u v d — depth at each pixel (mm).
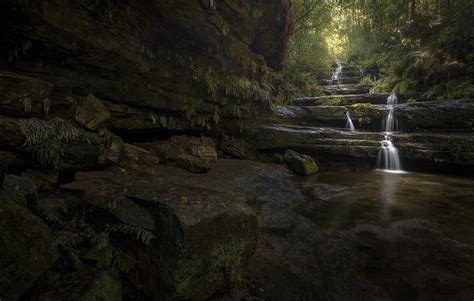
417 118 10180
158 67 5996
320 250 3736
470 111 9180
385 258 3535
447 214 4965
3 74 3334
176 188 3510
